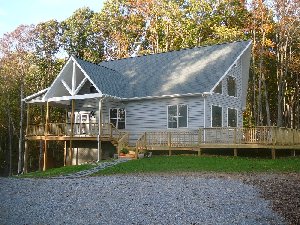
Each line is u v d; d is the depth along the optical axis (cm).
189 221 930
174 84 2759
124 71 3266
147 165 2083
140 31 5428
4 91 4438
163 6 5000
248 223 902
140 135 2825
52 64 5244
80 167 2191
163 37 5188
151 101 2803
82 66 2802
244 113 4859
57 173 2084
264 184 1428
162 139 2572
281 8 4138
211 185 1430
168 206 1093
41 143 4025
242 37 4238
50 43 5269
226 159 2206
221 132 2397
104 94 2639
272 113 5062
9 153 4641
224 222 915
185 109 2661
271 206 1070
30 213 1038
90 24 5612
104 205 1128
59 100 2864
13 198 1280
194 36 4619
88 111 3108
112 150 2859
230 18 4638
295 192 1265
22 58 4388
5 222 939
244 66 3152
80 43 5622
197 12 4638
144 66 3228
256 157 2347
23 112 4628
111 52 5631
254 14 4166
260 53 4244
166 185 1451
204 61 2902
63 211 1059
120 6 5541
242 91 3194
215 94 2722
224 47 2984
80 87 2811
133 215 998
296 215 967
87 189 1433
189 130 2625
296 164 2016
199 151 2438
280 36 4309
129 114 2892
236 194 1249
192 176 1691
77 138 2748
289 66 4475
